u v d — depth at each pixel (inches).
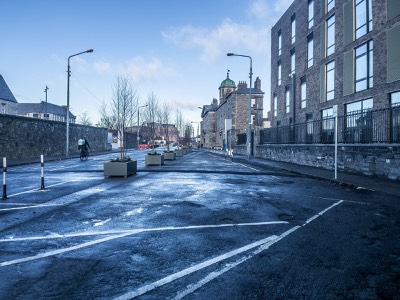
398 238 196.4
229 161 984.3
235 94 2166.6
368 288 129.3
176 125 2406.5
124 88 1393.9
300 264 153.8
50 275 139.3
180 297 120.7
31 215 252.1
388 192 363.9
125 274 141.1
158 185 422.3
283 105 1200.2
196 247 177.5
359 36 708.0
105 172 506.3
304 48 1008.9
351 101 735.1
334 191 387.9
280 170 678.5
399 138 469.4
